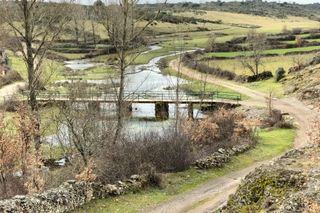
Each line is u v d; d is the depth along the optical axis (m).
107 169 25.56
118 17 34.72
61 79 65.19
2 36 33.16
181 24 182.00
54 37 35.00
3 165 23.31
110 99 42.41
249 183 19.14
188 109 63.59
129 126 46.62
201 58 114.31
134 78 94.44
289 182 17.47
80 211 20.28
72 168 29.41
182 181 26.55
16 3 32.38
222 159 31.42
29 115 28.03
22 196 18.75
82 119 32.78
